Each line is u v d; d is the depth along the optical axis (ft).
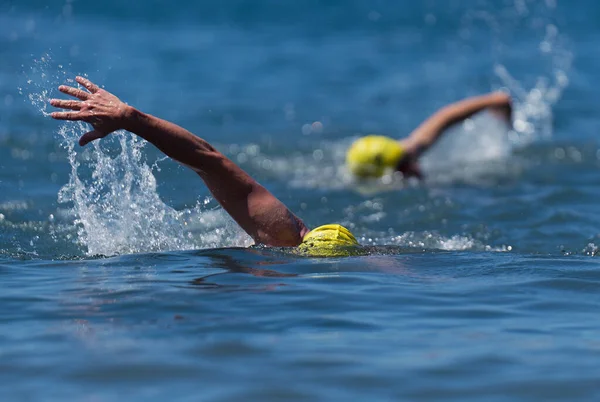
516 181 123.24
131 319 53.36
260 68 231.09
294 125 169.07
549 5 323.16
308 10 333.21
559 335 51.08
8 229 85.30
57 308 55.93
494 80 214.90
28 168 120.26
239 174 75.41
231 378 43.11
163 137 69.77
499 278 65.98
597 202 107.34
